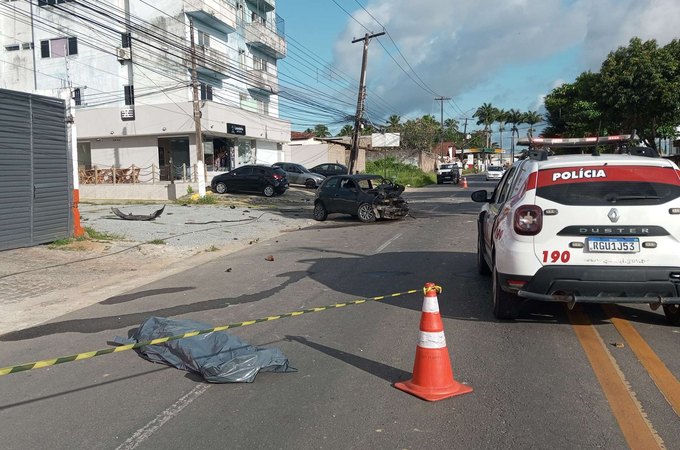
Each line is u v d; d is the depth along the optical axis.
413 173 56.31
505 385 4.57
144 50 36.81
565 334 5.85
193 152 35.31
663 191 5.46
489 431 3.80
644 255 5.34
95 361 5.51
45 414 4.33
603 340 5.63
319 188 19.92
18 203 12.00
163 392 4.66
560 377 4.71
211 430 3.94
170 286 9.20
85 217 18.38
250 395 4.53
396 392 4.50
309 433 3.84
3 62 39.66
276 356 5.04
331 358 5.34
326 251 12.50
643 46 24.64
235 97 41.91
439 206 24.66
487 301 7.33
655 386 4.48
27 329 6.90
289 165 37.44
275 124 43.19
